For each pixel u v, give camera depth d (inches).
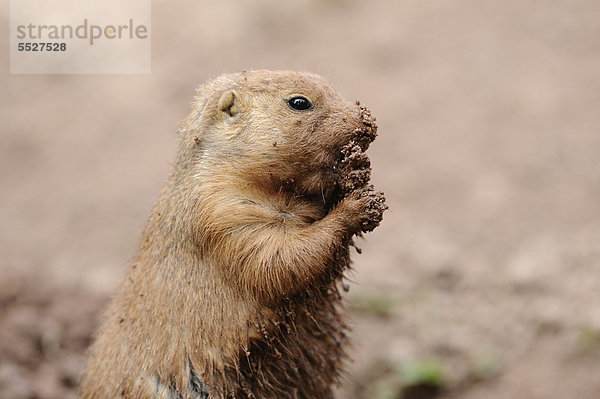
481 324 500.7
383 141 710.5
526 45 794.2
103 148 781.9
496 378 466.0
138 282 290.7
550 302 502.0
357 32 853.2
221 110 283.3
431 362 474.6
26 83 882.8
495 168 655.1
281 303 271.1
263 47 846.5
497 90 744.3
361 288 539.2
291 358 288.0
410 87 767.7
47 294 526.6
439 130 713.0
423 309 518.3
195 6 929.5
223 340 272.2
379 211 263.7
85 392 306.2
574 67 751.7
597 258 527.8
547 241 559.2
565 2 839.1
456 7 873.5
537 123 694.5
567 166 637.3
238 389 280.1
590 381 445.7
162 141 775.1
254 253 265.7
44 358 451.8
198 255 274.2
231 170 275.9
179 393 276.4
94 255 632.4
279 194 279.1
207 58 845.8
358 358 482.6
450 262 554.9
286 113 278.1
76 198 719.1
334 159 278.2
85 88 866.8
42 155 785.6
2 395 411.8
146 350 282.7
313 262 262.2
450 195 637.3
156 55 874.1
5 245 650.8
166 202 288.5
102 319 319.3
